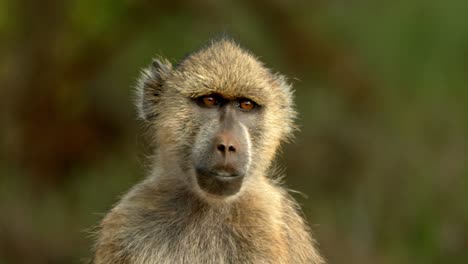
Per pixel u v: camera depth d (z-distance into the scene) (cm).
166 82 981
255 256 909
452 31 1672
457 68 1683
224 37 998
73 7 1834
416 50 1694
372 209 1730
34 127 1847
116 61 1841
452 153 1711
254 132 945
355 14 1752
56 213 1792
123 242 917
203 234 922
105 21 1836
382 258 1714
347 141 1759
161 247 920
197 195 934
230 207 927
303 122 1770
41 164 1838
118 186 1800
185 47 1795
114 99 1842
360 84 1755
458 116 1702
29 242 1759
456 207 1705
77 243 1767
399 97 1730
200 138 920
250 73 934
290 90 1037
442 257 1706
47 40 1845
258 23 1811
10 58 1845
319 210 1739
